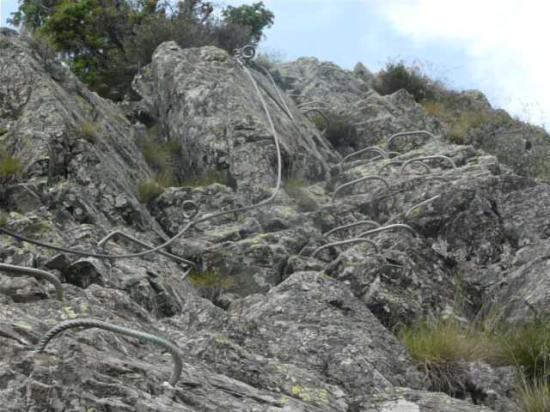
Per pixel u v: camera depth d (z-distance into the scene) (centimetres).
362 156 1845
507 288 984
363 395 641
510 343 798
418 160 1483
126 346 571
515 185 1224
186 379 535
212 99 1552
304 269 1075
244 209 1167
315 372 677
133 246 1079
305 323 762
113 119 1534
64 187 1100
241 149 1470
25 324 531
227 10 2661
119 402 481
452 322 867
